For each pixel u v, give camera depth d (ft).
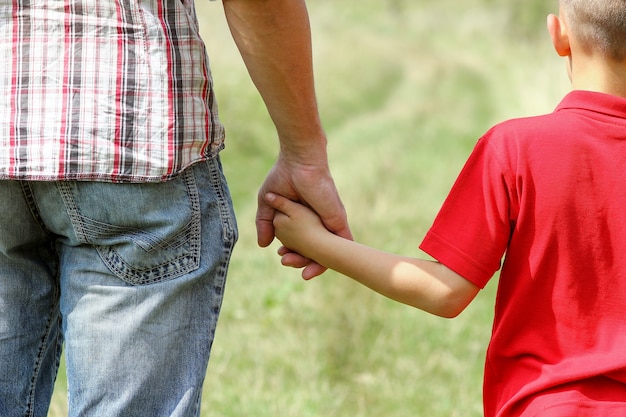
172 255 8.95
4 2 8.54
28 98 8.55
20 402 9.41
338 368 19.62
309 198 10.09
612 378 8.46
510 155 8.79
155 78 8.68
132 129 8.64
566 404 8.41
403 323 22.21
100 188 8.72
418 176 40.63
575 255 8.61
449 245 9.02
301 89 9.37
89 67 8.55
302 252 10.27
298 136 9.80
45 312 9.46
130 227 8.85
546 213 8.63
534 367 8.72
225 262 9.27
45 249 9.43
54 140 8.54
